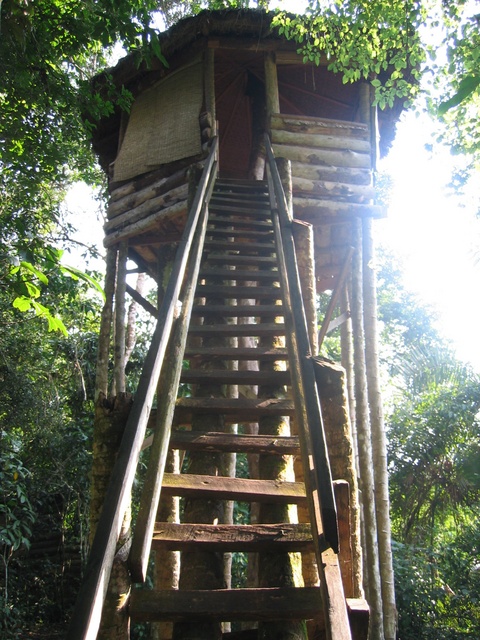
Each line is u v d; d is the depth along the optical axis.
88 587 1.43
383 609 5.93
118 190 7.56
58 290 9.03
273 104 7.12
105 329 7.48
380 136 8.48
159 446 2.25
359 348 6.67
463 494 9.77
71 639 1.30
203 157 6.89
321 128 7.08
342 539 2.14
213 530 2.32
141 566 1.77
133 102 7.96
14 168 6.61
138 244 7.45
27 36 5.06
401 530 11.63
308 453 2.33
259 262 4.78
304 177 6.80
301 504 2.58
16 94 5.71
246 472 9.64
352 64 6.70
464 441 9.62
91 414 10.89
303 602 2.05
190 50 7.41
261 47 7.24
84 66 10.22
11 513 8.38
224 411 3.07
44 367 10.70
